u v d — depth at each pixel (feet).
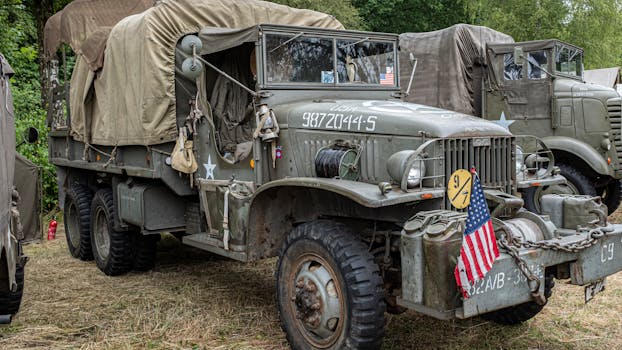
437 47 29.58
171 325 14.98
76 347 13.71
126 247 19.66
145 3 22.57
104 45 19.99
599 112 26.55
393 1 71.31
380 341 11.34
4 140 11.76
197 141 17.34
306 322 12.22
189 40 14.57
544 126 27.76
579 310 15.67
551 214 13.37
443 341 13.60
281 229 14.32
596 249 11.93
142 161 18.43
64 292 18.08
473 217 10.28
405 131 12.44
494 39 30.76
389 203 11.03
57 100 24.82
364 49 17.11
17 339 14.16
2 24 45.52
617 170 26.68
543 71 27.61
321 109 14.32
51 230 26.96
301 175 14.49
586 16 52.34
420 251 10.51
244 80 17.88
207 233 17.08
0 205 11.00
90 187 22.95
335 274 11.69
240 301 16.87
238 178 15.87
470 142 12.37
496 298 10.49
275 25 15.37
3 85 12.03
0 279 12.24
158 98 17.15
